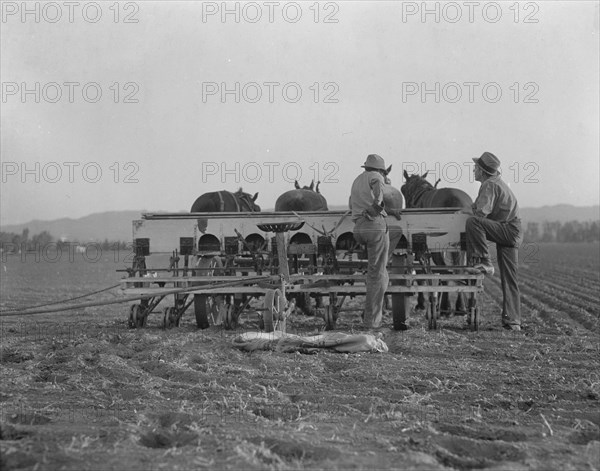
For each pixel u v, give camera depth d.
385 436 5.94
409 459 5.23
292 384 8.33
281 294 11.78
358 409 7.05
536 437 6.03
